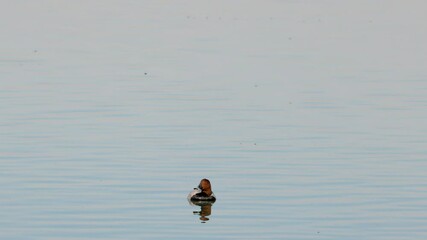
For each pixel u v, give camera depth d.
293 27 63.75
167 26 64.00
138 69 47.06
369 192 25.61
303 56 51.50
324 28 63.38
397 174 27.48
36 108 36.91
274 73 45.91
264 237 21.95
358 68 47.69
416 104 38.25
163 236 21.98
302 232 22.30
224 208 24.25
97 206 24.23
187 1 78.88
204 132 33.00
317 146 31.00
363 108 37.44
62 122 34.44
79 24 64.38
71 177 26.95
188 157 29.39
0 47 53.62
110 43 56.06
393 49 54.34
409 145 31.17
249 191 25.73
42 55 51.03
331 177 27.14
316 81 43.69
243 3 77.81
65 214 23.55
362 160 29.17
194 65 48.38
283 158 29.38
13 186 25.95
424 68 47.72
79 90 41.00
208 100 39.00
